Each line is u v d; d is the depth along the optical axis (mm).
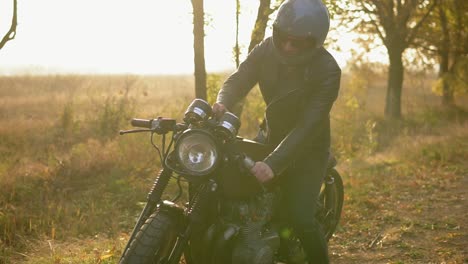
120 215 6867
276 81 4152
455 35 23438
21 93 24219
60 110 15953
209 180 3709
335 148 12234
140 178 8242
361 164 10180
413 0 21047
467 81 23812
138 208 7145
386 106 21797
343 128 12883
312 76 4020
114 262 5211
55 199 7355
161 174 3730
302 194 4133
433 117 19688
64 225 6445
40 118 14742
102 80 29812
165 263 3627
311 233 4164
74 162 8680
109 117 12930
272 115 4125
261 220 3998
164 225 3584
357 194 7789
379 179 8719
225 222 3900
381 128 17750
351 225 6461
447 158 10328
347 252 5711
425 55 24328
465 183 8531
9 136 11898
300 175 4180
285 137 4094
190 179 3635
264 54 4207
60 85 27078
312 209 4156
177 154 3438
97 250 5574
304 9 3867
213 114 3742
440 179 8805
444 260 5438
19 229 6352
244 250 3879
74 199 7414
